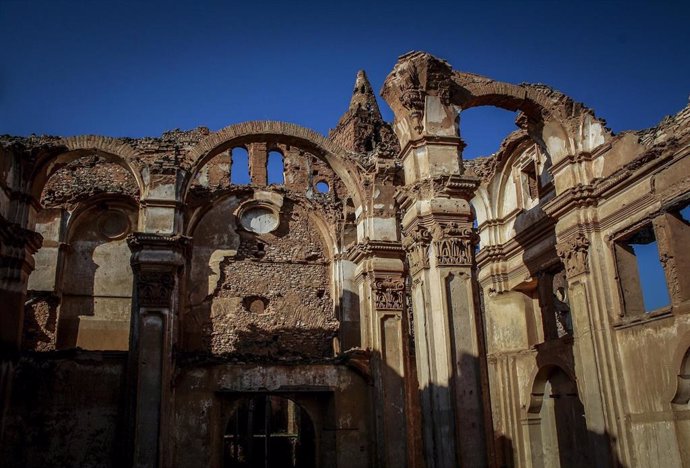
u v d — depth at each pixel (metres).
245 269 28.59
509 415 20.55
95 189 27.23
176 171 19.14
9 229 17.75
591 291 16.66
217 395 20.14
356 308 27.94
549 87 17.62
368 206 21.73
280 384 20.42
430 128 15.26
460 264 14.46
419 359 14.81
